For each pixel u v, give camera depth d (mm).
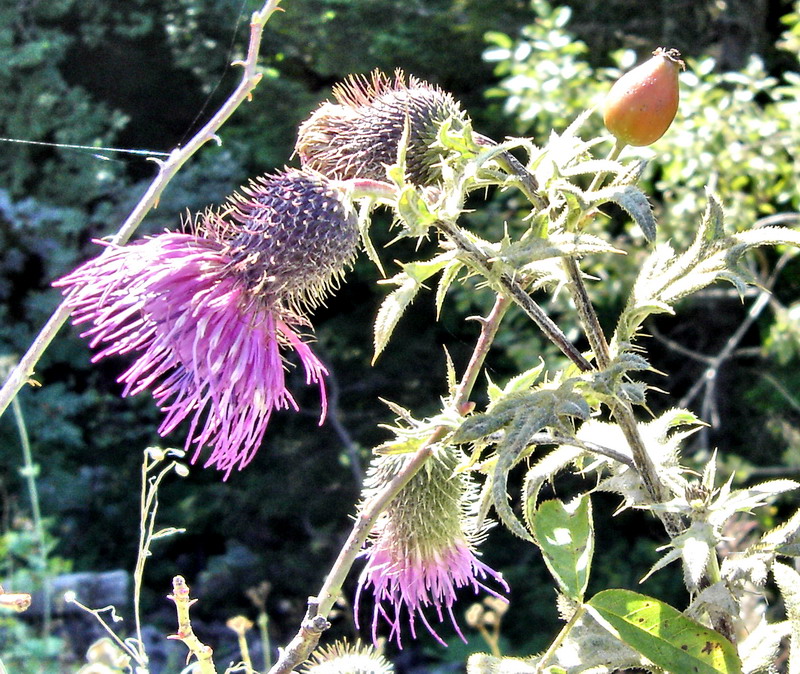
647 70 254
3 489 1229
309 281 265
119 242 278
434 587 297
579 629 267
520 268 241
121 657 241
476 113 1349
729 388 1297
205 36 1434
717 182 956
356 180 268
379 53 1306
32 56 1389
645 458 259
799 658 253
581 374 250
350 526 1362
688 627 251
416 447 260
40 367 1393
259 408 264
